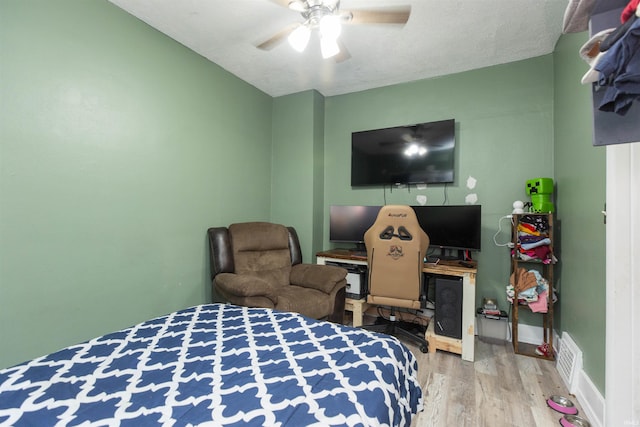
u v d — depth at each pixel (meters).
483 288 2.75
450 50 2.48
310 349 1.19
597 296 1.57
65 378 0.98
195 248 2.52
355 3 1.91
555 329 2.39
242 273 2.61
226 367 1.05
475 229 2.56
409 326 2.80
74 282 1.73
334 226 3.25
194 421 0.77
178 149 2.36
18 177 1.50
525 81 2.61
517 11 1.98
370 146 3.21
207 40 2.34
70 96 1.70
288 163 3.44
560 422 1.55
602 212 1.50
